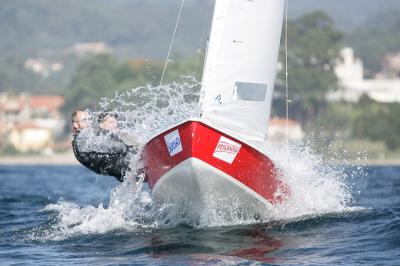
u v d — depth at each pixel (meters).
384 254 32.56
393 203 51.75
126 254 33.91
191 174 35.91
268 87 38.25
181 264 31.59
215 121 36.72
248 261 31.88
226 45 37.16
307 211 41.47
